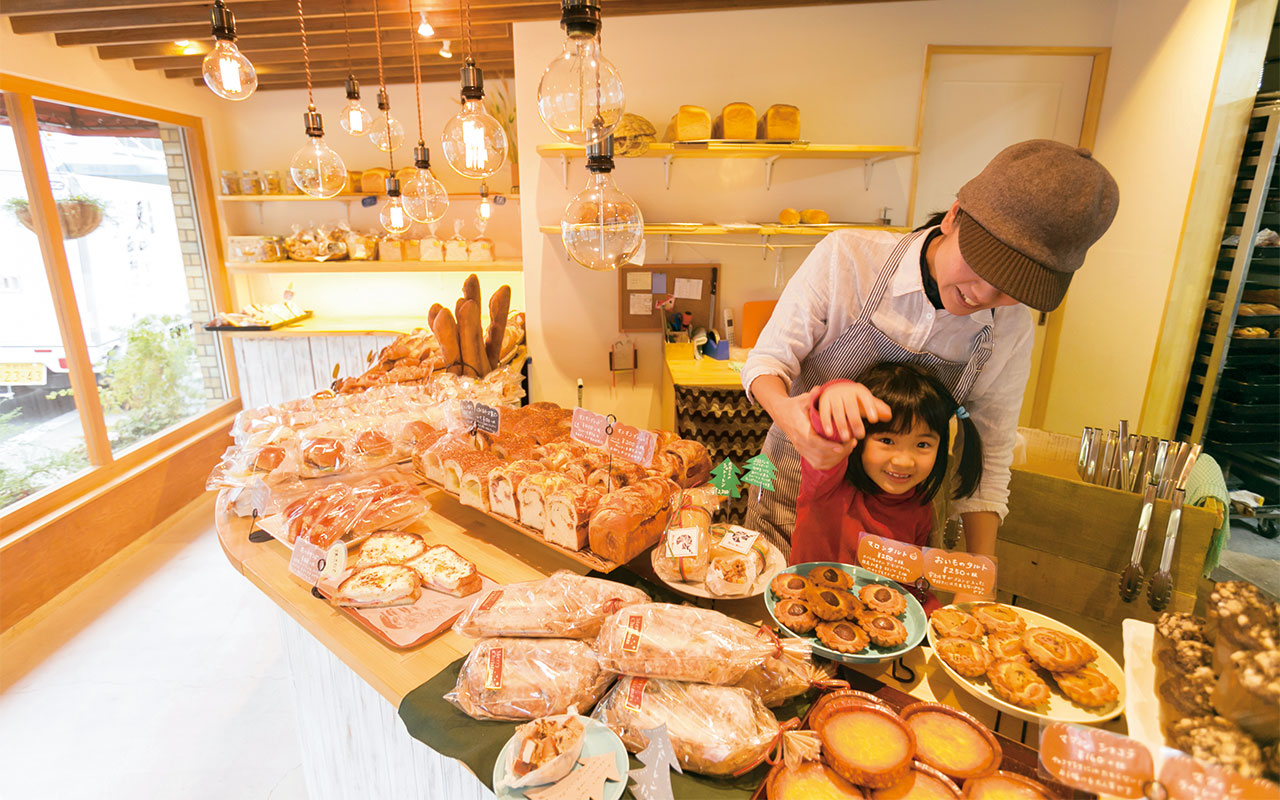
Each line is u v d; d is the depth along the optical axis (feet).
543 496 4.17
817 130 11.39
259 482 5.13
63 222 10.37
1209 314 8.86
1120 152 10.32
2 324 9.34
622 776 2.53
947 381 4.29
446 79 13.32
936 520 4.62
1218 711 2.08
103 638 8.72
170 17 9.50
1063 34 10.68
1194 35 8.79
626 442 4.22
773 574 3.79
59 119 10.36
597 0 3.40
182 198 13.46
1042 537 4.00
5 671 8.08
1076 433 11.11
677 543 3.74
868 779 2.37
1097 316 10.60
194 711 7.41
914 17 10.80
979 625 3.20
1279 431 8.57
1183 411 9.28
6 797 6.29
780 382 4.19
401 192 7.59
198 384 13.84
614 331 12.73
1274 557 8.10
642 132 10.16
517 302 15.19
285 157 14.65
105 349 11.23
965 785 2.39
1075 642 2.94
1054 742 2.08
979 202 2.93
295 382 14.11
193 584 10.03
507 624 3.24
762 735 2.56
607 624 3.02
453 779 3.55
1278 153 7.83
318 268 13.60
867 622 3.23
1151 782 1.94
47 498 9.68
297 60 12.10
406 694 3.16
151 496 11.55
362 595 3.79
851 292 4.24
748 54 11.14
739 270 12.28
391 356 9.39
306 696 4.94
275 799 6.25
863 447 3.86
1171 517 3.52
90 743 6.95
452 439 5.20
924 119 11.30
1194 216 8.77
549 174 11.96
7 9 9.02
